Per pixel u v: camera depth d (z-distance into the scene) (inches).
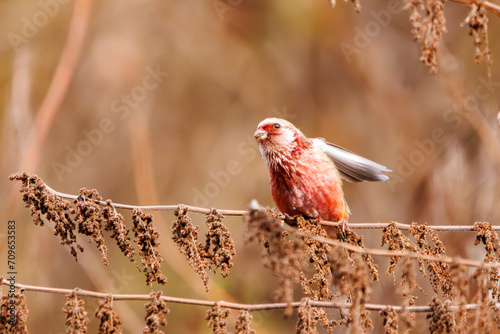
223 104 598.2
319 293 237.6
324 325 222.4
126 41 580.4
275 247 202.5
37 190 233.0
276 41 613.0
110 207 234.5
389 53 630.5
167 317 528.1
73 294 222.4
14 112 531.8
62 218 232.7
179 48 594.2
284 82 611.5
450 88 529.7
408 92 621.3
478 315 211.2
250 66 605.9
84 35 559.5
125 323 511.2
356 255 209.9
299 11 610.2
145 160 562.9
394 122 610.2
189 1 606.9
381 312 220.7
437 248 246.5
